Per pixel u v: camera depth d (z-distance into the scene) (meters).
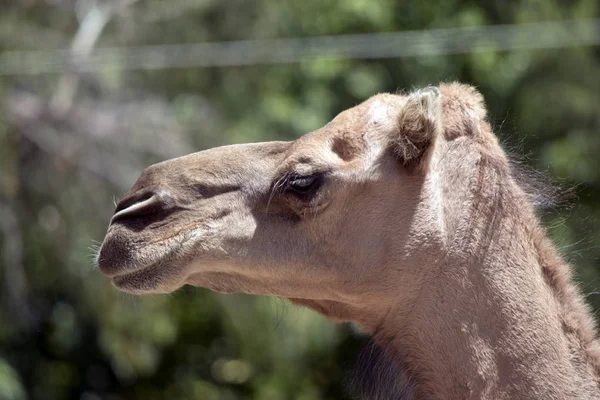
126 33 24.55
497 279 8.00
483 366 7.90
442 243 8.12
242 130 23.97
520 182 8.62
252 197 8.41
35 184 22.45
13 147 21.69
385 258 8.21
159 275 8.16
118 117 22.84
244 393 26.55
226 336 25.28
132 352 22.80
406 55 25.78
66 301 23.69
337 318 8.78
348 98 26.22
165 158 22.64
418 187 8.22
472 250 8.08
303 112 25.12
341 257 8.27
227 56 24.92
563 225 9.74
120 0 24.66
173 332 24.41
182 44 24.83
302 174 8.29
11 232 21.94
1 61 22.31
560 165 25.03
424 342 8.16
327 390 24.31
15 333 23.53
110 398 26.33
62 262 22.50
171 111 23.89
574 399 7.73
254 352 23.80
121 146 22.58
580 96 26.27
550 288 8.15
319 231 8.27
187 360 26.80
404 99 8.73
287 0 26.34
